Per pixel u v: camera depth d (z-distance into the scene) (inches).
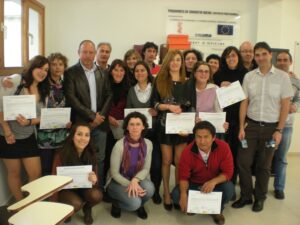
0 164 100.7
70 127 104.1
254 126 108.3
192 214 107.6
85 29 186.2
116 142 109.6
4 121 89.6
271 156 109.4
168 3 188.5
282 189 123.5
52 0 182.1
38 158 99.1
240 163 112.0
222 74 123.0
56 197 93.0
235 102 107.4
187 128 106.1
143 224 100.6
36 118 95.7
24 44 138.9
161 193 125.7
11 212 60.9
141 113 104.6
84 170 93.6
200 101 108.8
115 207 105.3
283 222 103.5
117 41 188.4
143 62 113.7
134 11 187.3
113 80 118.3
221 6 191.8
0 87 90.4
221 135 113.6
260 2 184.5
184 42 174.2
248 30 193.5
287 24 189.5
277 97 104.7
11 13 124.6
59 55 104.3
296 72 191.8
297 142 190.4
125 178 101.4
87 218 99.9
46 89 99.1
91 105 112.5
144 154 103.5
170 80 107.3
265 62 103.2
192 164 99.7
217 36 193.5
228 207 113.8
